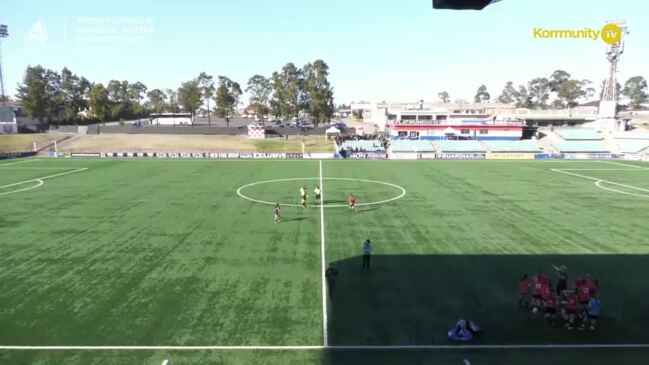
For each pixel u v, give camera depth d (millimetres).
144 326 20891
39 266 28406
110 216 41094
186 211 43219
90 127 118500
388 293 24766
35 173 66875
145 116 175125
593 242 33812
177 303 23281
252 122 166250
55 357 18391
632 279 26719
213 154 92000
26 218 40219
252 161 84062
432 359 18375
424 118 135750
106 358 18328
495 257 30516
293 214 42250
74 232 35938
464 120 115125
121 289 24969
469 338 19750
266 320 21547
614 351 19047
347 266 28828
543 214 42562
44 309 22531
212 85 146125
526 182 60906
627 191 54406
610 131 103688
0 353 18656
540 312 22234
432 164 80688
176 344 19375
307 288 25344
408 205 46281
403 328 20891
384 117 146875
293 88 129000
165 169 72188
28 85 125062
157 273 27344
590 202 47969
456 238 34781
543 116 127250
